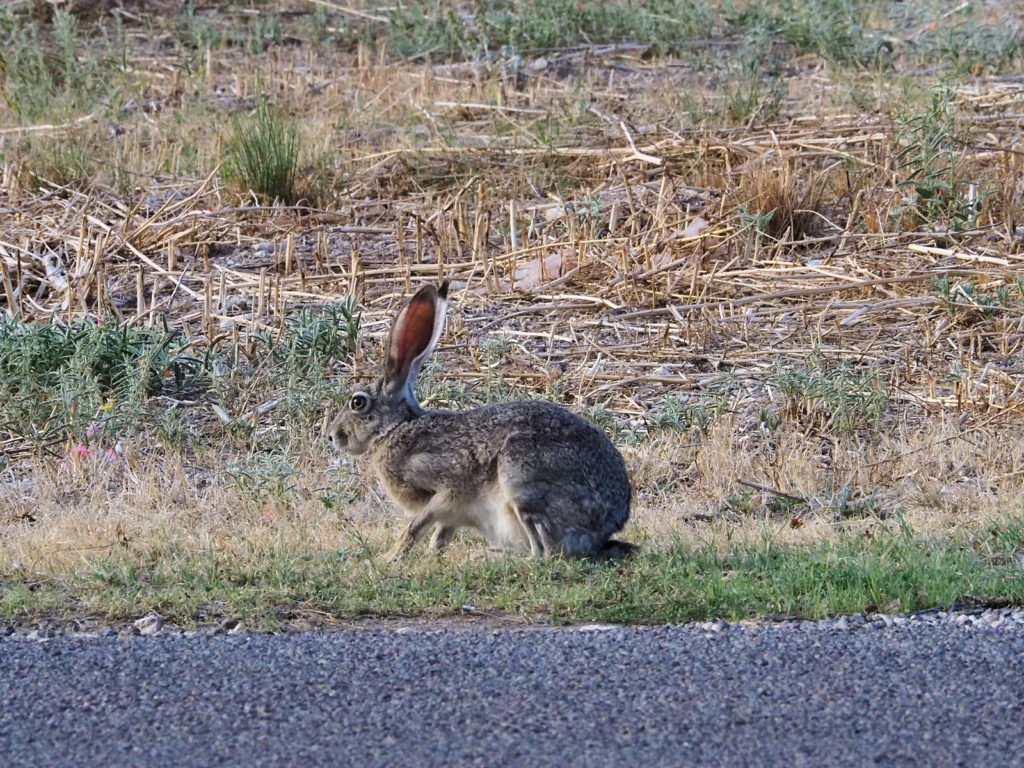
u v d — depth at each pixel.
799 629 15.52
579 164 40.66
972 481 23.41
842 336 30.12
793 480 23.52
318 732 12.50
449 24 55.28
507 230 36.69
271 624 16.20
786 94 46.38
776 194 35.44
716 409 25.98
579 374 28.42
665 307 31.73
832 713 12.83
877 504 22.50
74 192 39.19
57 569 18.61
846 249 34.62
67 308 32.50
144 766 11.88
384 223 37.88
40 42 55.66
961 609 16.66
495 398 26.73
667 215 36.00
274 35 57.25
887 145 38.38
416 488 19.39
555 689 13.45
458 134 44.44
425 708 13.02
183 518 21.45
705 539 20.03
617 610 16.50
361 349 29.69
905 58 52.16
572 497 18.61
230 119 45.94
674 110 45.00
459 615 16.59
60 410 25.89
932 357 28.94
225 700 13.29
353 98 49.31
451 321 31.17
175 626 16.25
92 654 14.71
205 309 30.88
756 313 31.30
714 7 58.62
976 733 12.40
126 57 52.91
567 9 56.09
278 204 39.06
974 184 36.47
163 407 27.41
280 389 27.58
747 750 12.06
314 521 21.22
